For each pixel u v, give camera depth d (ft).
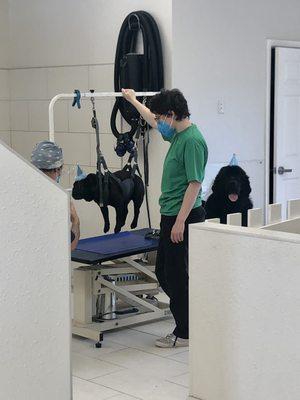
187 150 12.24
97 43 18.13
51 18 19.35
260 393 9.51
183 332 13.14
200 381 10.32
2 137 20.93
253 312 9.48
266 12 18.81
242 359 9.69
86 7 18.31
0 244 5.95
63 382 6.57
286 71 19.31
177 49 16.62
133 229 16.57
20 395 6.20
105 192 13.71
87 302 13.82
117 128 17.88
